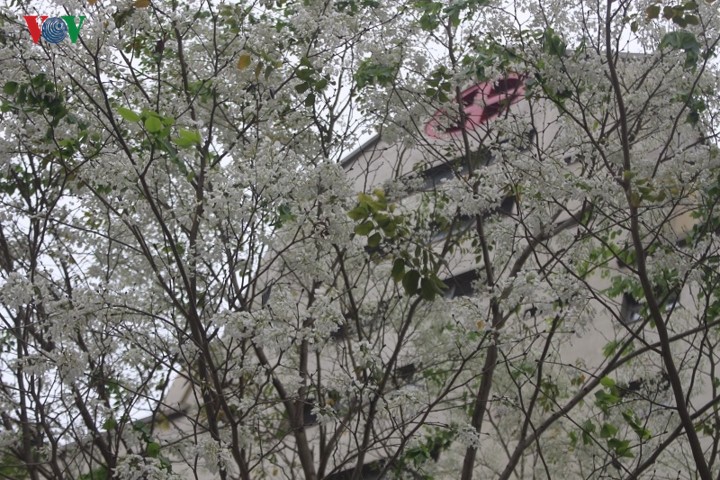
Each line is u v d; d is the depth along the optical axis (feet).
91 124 27.17
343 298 33.94
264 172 24.26
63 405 26.50
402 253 21.98
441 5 31.81
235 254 25.27
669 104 29.35
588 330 25.45
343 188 25.25
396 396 25.82
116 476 22.84
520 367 29.53
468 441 25.16
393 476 31.91
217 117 31.45
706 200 28.12
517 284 23.93
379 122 33.83
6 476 26.91
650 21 29.48
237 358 27.99
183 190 28.35
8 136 24.48
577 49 28.45
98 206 27.86
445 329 33.76
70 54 25.21
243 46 29.91
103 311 24.06
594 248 33.27
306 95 32.17
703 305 36.45
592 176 26.18
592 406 35.99
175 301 24.09
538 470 35.12
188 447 25.41
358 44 31.86
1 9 24.71
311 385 31.22
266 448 35.63
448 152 35.19
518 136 29.27
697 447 23.93
